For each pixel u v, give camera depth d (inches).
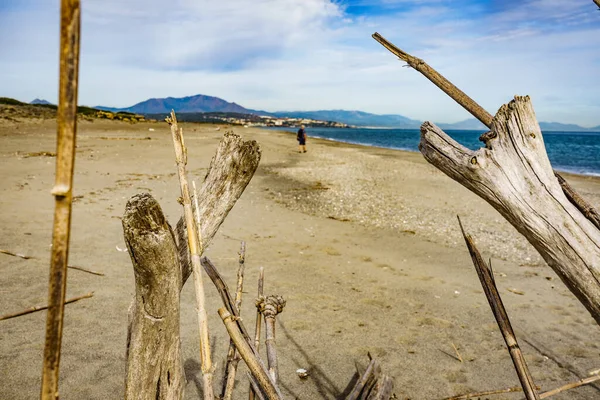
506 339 62.6
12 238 257.4
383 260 281.6
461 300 221.1
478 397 140.4
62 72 25.2
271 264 259.1
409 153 1153.4
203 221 57.9
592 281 49.4
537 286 245.8
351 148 1278.3
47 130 1007.0
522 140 53.5
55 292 27.6
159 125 1692.9
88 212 338.6
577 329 193.5
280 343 169.9
